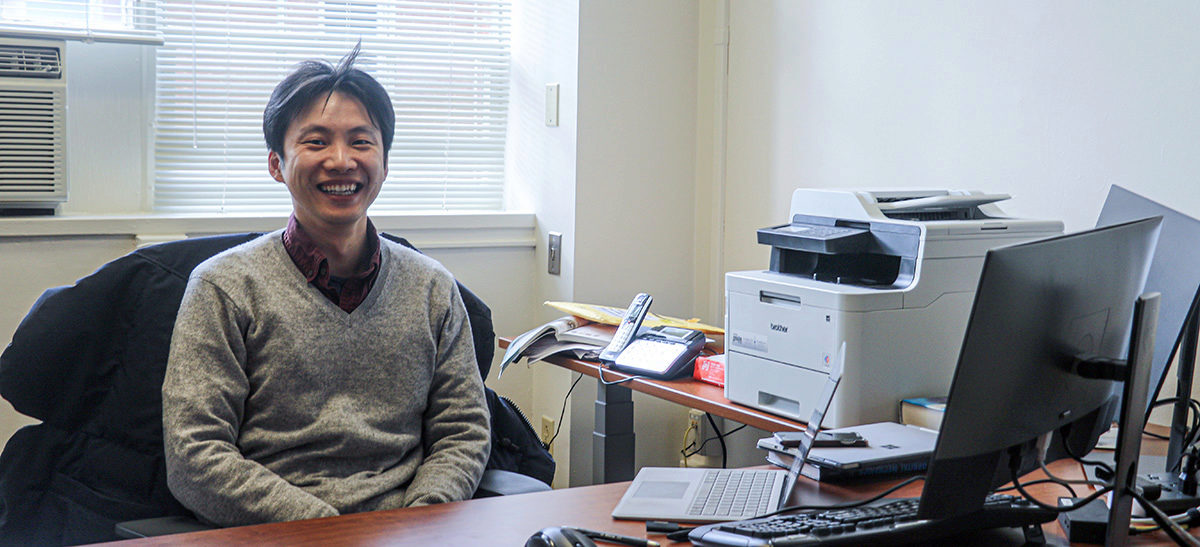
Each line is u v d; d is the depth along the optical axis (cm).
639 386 233
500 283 330
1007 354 110
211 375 164
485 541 129
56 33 267
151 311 173
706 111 325
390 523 135
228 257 174
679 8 318
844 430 173
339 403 175
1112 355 131
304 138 176
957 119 246
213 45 299
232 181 305
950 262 194
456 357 191
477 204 340
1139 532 134
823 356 190
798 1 292
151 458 170
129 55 289
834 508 138
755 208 312
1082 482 139
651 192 321
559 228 318
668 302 328
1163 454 173
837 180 281
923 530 124
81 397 169
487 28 336
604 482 261
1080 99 219
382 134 186
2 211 270
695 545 128
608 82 310
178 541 127
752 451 311
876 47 267
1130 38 208
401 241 203
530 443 202
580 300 314
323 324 174
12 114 265
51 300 167
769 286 202
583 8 304
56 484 168
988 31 238
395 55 323
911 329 191
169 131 297
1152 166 205
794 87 295
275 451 169
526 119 333
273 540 128
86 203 289
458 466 175
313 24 311
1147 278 148
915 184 258
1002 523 128
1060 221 208
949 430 108
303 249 177
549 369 329
